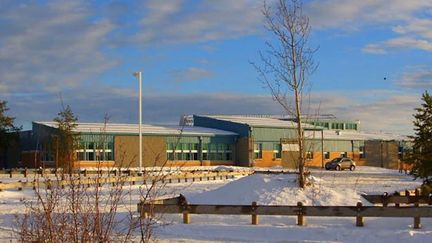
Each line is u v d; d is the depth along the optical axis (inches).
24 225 332.5
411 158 1036.5
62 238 300.2
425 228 639.1
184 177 1754.4
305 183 781.9
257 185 792.9
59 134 1969.7
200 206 686.5
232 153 2972.4
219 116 3193.9
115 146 2460.6
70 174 380.8
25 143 2647.6
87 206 343.6
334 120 4116.6
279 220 697.6
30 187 1339.8
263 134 2979.8
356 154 3403.1
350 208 652.1
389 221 685.3
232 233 633.6
